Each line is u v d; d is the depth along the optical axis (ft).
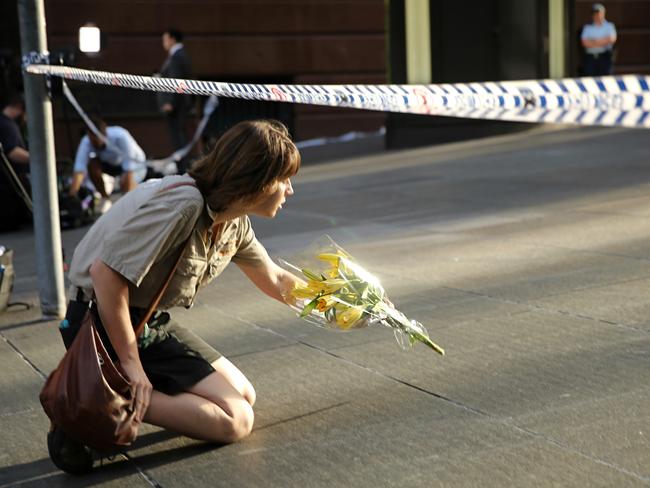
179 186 13.83
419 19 60.70
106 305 13.78
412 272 26.71
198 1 66.49
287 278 16.20
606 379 17.03
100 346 13.76
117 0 64.08
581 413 15.55
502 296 23.38
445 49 61.16
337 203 40.75
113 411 13.52
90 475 14.62
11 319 24.93
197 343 15.55
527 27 62.23
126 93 64.39
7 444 16.14
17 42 61.82
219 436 15.03
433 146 60.08
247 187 13.60
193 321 23.31
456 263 27.40
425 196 40.55
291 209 39.96
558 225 31.81
